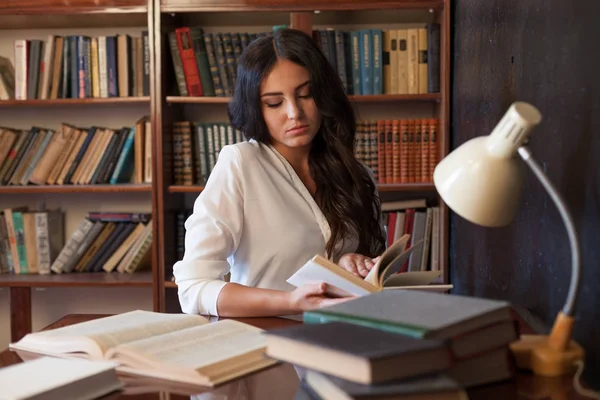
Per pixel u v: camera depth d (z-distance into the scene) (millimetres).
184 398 939
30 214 3285
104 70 3148
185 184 3191
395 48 3088
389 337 830
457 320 854
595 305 1031
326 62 1889
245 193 1813
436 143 3125
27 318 3156
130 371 1056
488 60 2043
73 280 3105
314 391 874
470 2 2439
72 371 960
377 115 3398
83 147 3232
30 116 3473
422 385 762
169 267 3150
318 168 1976
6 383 902
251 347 1122
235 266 1875
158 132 3055
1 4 3053
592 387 947
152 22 3027
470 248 2414
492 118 1973
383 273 1409
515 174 981
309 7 3014
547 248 1301
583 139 1088
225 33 3117
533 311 1415
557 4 1243
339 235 1906
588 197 1068
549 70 1306
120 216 3279
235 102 1938
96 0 3037
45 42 3199
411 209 3176
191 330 1212
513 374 929
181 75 3131
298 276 1428
